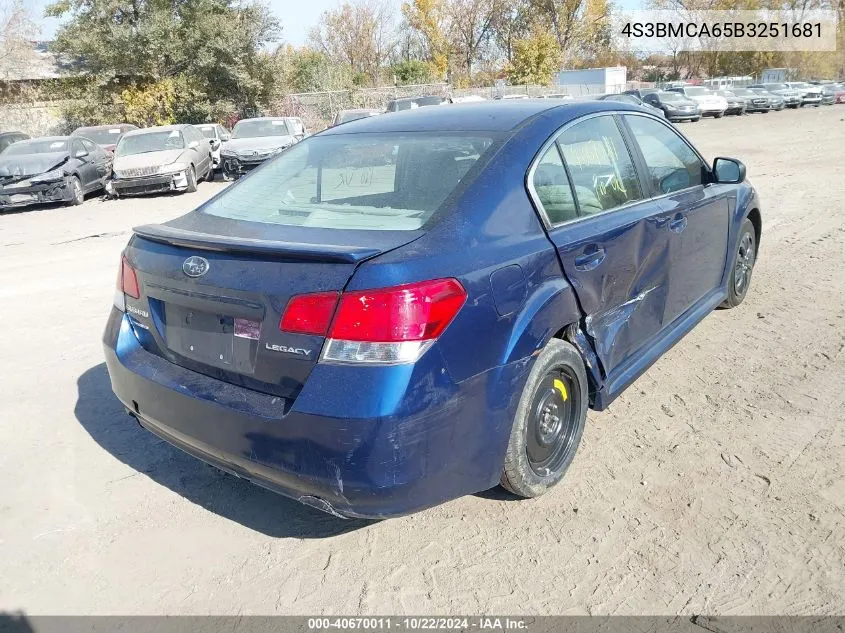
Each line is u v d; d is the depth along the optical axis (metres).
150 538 2.97
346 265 2.41
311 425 2.37
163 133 16.41
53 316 6.14
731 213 4.87
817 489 3.11
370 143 3.36
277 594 2.63
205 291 2.66
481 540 2.88
